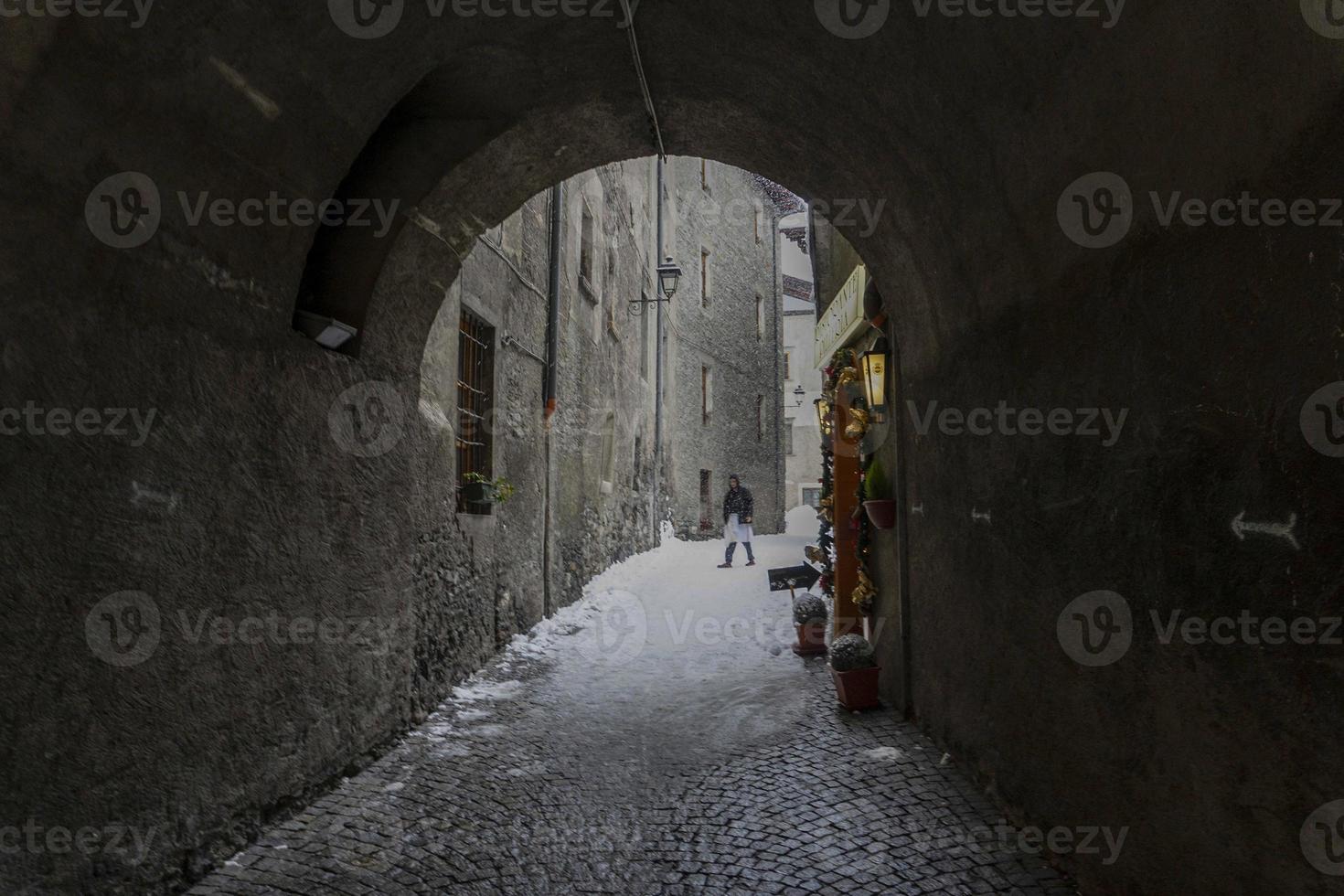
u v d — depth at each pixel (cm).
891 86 338
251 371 349
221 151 301
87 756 257
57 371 245
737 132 475
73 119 239
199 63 271
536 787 416
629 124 488
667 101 457
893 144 371
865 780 412
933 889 296
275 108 313
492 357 746
